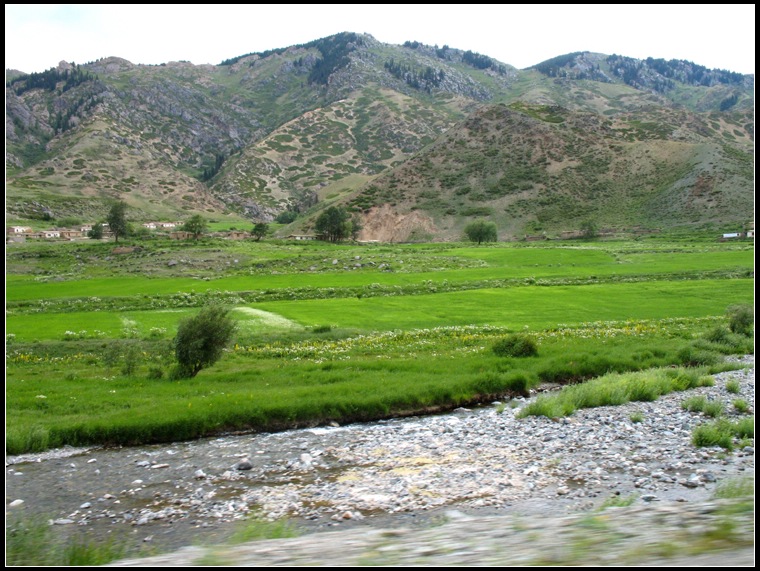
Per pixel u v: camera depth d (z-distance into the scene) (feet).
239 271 354.33
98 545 41.91
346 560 23.31
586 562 20.57
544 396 90.22
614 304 204.54
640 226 601.21
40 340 154.40
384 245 552.82
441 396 93.91
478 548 23.99
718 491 46.03
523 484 55.72
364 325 173.58
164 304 221.25
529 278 275.18
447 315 187.93
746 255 344.08
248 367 121.60
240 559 24.56
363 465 64.59
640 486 53.31
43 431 74.13
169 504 53.83
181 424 78.43
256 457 68.80
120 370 119.96
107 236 625.82
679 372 102.42
